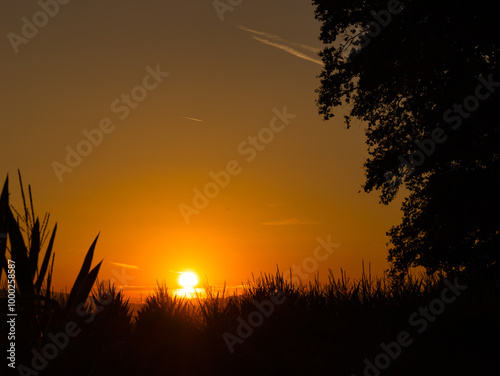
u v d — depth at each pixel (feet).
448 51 62.13
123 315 16.43
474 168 65.62
